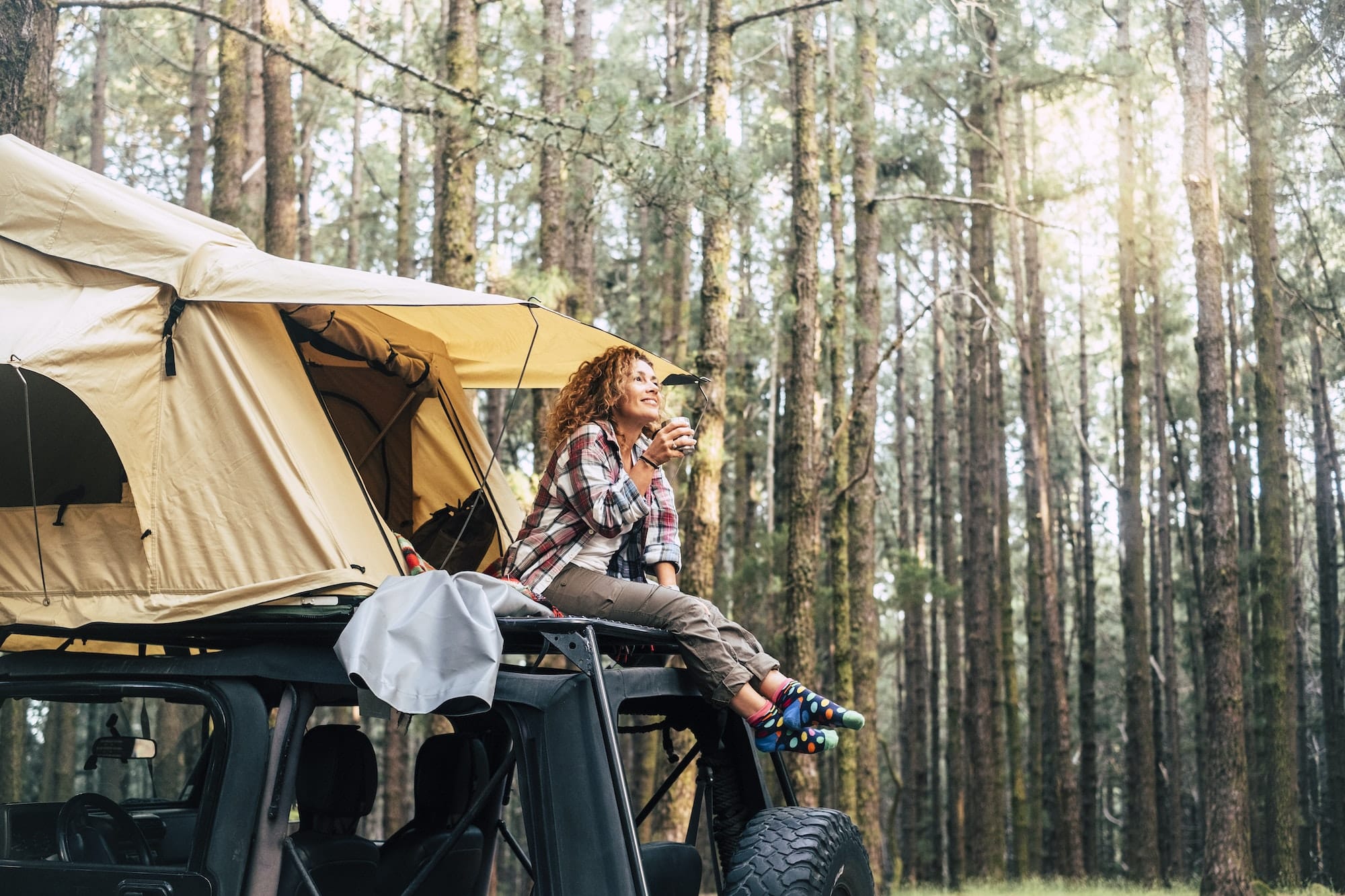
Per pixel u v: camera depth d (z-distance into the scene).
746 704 3.46
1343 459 30.97
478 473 5.08
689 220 12.75
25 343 3.33
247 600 3.28
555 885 2.75
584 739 2.86
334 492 3.51
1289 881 18.31
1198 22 15.52
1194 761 40.78
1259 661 27.42
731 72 14.02
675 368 4.37
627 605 3.54
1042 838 28.09
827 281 20.98
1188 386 33.69
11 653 3.51
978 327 27.38
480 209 28.41
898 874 24.83
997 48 23.25
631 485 3.61
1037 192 25.14
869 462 19.58
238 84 15.80
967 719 26.83
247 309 3.62
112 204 3.71
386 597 3.06
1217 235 15.14
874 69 19.81
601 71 20.78
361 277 3.56
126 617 3.37
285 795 3.09
